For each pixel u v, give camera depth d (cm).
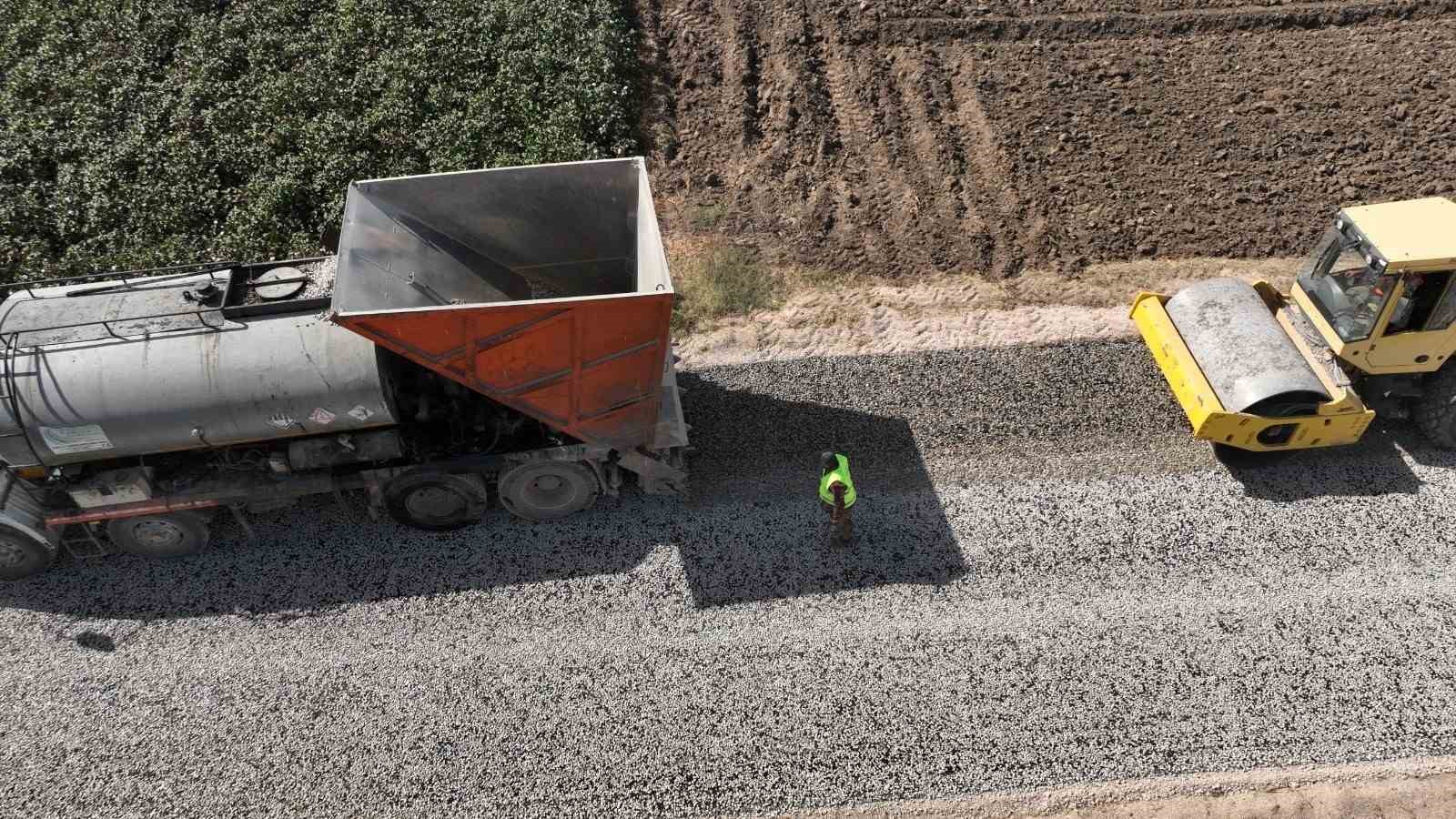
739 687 890
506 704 884
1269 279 1304
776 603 960
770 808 805
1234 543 998
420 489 988
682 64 1689
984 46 1703
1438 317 964
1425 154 1463
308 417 902
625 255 1073
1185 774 818
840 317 1297
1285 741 837
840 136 1555
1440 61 1625
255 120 1520
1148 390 1173
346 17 1667
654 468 1015
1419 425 1076
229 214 1392
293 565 1016
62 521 955
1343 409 994
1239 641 911
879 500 1059
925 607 952
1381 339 987
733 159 1532
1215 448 1095
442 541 1034
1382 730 841
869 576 982
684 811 804
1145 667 894
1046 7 1764
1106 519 1030
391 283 936
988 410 1159
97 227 1373
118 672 923
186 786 834
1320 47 1678
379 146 1490
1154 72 1644
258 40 1641
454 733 864
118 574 1014
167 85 1580
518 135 1500
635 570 995
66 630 961
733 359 1247
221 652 938
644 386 936
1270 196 1427
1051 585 967
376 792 826
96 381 865
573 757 843
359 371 888
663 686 893
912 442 1124
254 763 848
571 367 897
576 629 945
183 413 877
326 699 895
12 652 942
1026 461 1098
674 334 1288
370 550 1029
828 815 800
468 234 1034
